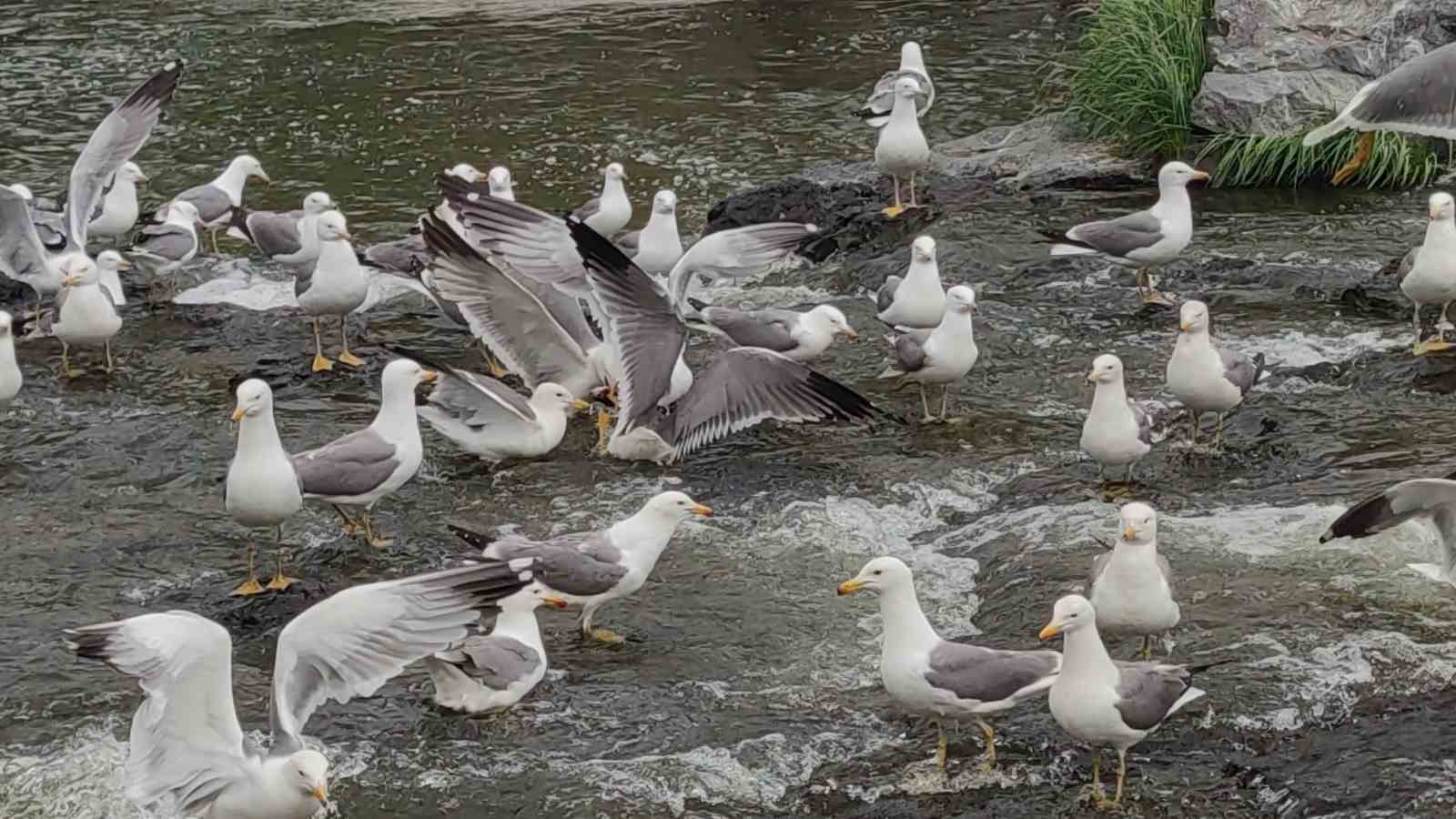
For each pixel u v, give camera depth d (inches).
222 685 327.6
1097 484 525.7
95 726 419.2
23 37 1121.4
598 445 569.9
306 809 332.8
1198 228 761.6
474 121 958.4
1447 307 617.0
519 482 546.6
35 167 889.5
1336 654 422.0
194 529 520.7
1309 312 663.1
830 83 1010.7
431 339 682.2
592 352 579.8
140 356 665.0
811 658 444.8
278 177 881.5
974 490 533.6
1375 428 557.6
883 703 422.6
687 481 544.1
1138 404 543.8
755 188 809.5
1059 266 716.7
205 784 331.6
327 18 1161.4
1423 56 425.7
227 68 1055.6
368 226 812.0
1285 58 840.3
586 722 415.2
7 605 476.1
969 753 397.1
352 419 602.2
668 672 438.0
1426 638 430.0
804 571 490.0
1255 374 538.0
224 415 607.2
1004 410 589.9
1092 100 874.1
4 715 424.8
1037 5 1149.7
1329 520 490.0
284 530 517.7
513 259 568.4
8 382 586.6
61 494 545.6
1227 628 436.8
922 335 566.3
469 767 398.0
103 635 318.7
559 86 1014.4
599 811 382.6
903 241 761.6
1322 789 374.3
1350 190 808.3
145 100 713.0
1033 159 849.5
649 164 890.1
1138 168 835.4
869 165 842.2
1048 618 446.0
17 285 729.0
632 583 446.9
